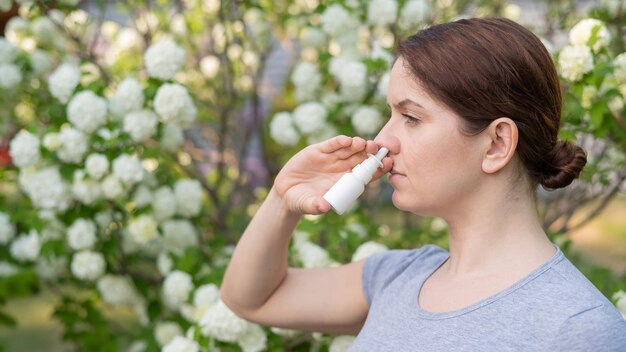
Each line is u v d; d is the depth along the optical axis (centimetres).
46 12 255
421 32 115
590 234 555
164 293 229
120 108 223
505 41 108
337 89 242
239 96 305
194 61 307
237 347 186
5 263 263
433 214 115
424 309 113
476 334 103
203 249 246
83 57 271
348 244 208
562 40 297
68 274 262
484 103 106
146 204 225
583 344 95
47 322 430
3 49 247
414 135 112
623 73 175
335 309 140
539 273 104
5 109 275
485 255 110
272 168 316
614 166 226
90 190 218
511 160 109
